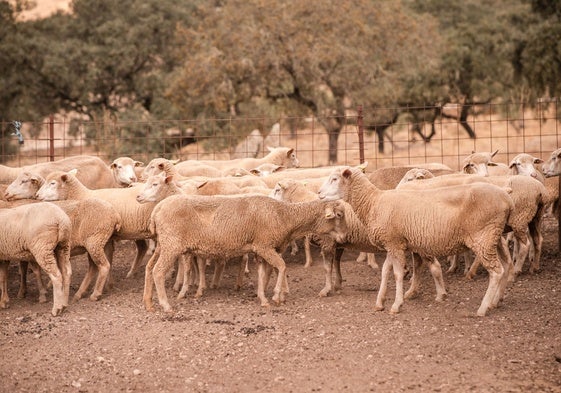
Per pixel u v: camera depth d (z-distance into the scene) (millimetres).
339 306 12109
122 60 45750
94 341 10797
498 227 11109
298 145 41875
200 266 13078
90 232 12875
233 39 36062
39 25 49219
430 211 11352
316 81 35844
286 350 10219
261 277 12453
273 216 12172
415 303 12211
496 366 9461
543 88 38750
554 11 40000
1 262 12727
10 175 17109
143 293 13250
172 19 48188
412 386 8977
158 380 9438
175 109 42531
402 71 38625
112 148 35281
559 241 15195
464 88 46562
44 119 47469
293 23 35438
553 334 10453
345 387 9023
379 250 12883
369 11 36938
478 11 53875
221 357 10062
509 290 12633
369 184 11945
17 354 10398
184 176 17719
